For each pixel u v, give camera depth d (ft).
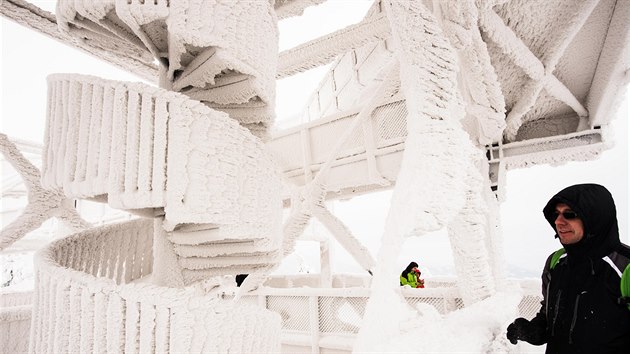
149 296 7.77
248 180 12.05
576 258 5.11
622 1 12.73
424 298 17.75
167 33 12.98
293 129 22.34
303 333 21.83
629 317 4.52
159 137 10.00
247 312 8.74
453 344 4.42
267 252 14.08
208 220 10.52
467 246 10.49
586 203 4.84
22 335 19.89
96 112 10.39
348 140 19.70
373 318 4.88
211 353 7.88
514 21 13.26
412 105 6.89
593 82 17.21
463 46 10.71
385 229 5.91
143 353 7.66
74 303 8.83
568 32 13.16
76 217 22.67
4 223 43.16
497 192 20.02
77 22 13.79
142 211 13.19
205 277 14.94
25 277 50.72
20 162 20.15
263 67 13.17
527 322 5.66
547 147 19.86
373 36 17.10
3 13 17.11
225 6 11.84
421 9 7.57
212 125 10.80
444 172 6.73
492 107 15.15
